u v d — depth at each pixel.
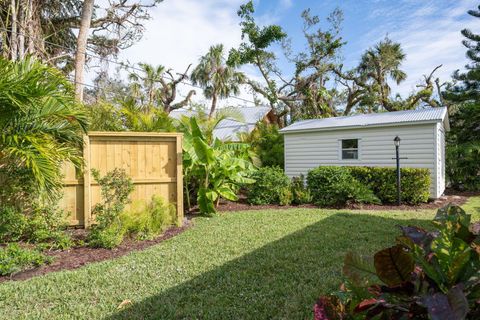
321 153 11.23
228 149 8.44
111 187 4.92
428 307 0.99
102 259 4.07
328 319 1.29
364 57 22.39
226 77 24.11
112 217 4.79
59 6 10.24
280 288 3.02
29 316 2.57
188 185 8.09
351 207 8.20
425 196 8.60
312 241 4.70
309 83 20.53
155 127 7.82
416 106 20.36
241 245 4.54
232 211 7.86
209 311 2.60
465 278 1.17
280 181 8.98
